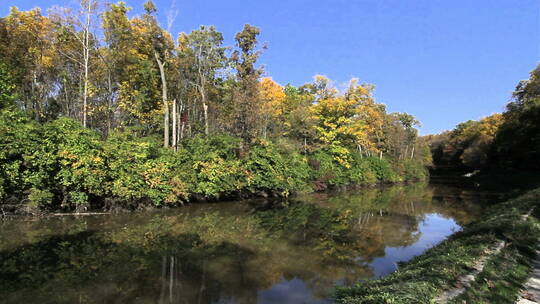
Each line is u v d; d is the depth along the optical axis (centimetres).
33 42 2277
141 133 2798
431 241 1199
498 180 4312
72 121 1509
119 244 1028
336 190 3491
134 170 1561
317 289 723
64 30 2167
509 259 701
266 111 2966
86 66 2206
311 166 3278
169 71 2953
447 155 8881
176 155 1911
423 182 5269
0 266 814
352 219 1648
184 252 970
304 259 948
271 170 2325
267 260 926
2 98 1567
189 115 3316
